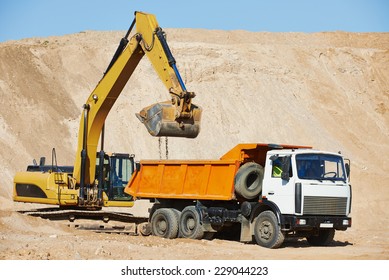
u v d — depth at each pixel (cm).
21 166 4381
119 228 2594
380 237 2839
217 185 2330
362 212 4734
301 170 2198
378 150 6669
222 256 1911
